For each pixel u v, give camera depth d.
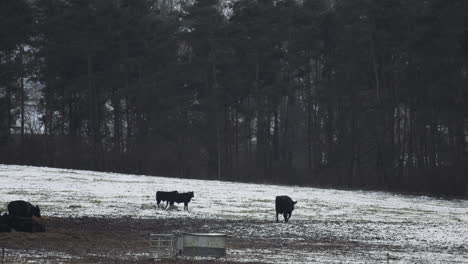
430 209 50.69
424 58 74.56
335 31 86.06
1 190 45.94
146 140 87.50
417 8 79.00
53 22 87.31
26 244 25.09
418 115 78.12
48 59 86.75
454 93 71.81
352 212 44.91
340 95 84.56
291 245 28.17
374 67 81.25
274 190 59.19
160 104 87.25
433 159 76.44
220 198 49.31
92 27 88.00
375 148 80.94
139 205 42.16
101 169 80.69
